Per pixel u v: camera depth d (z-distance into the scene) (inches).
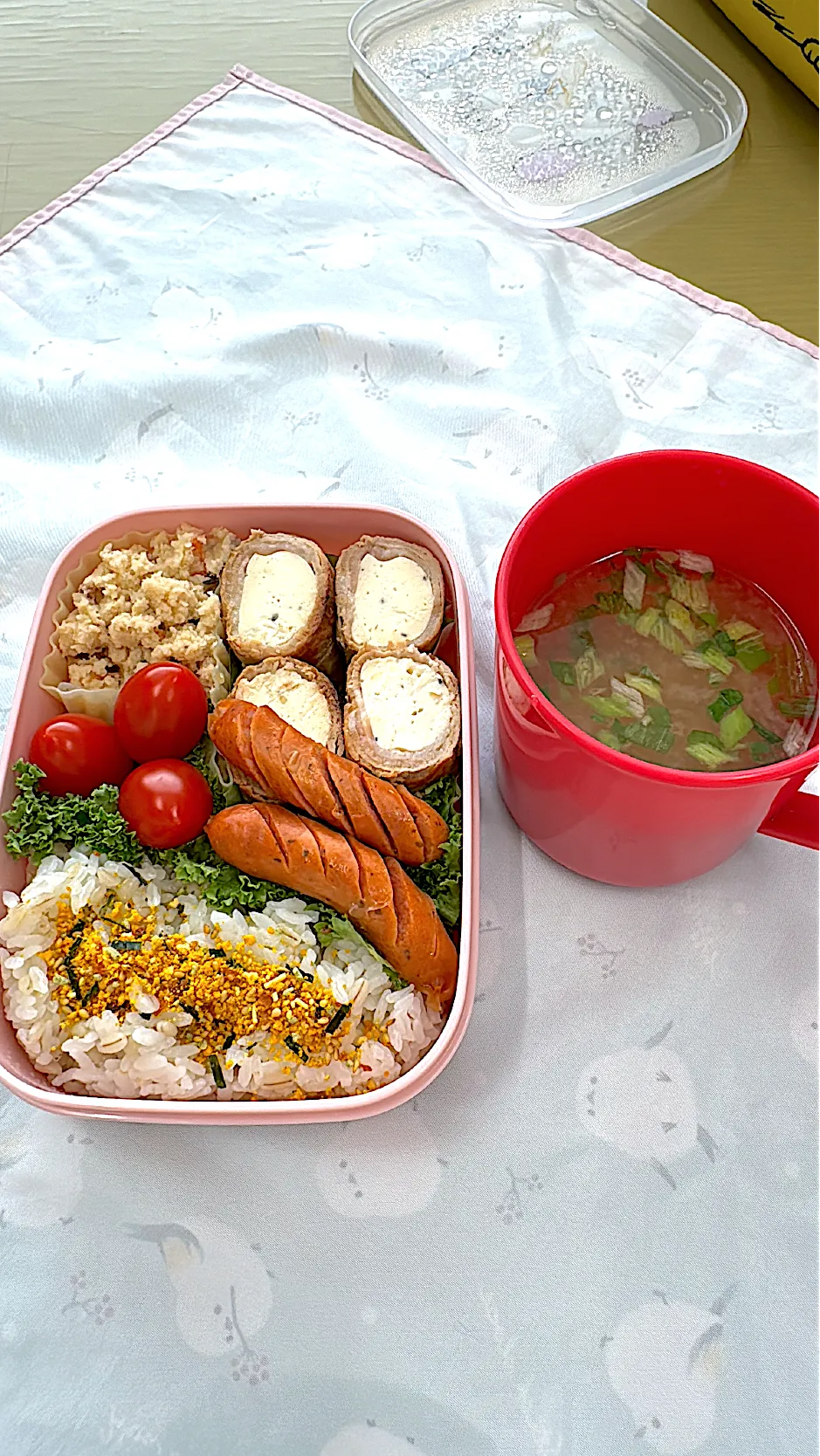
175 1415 10.6
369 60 19.5
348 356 16.7
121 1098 11.2
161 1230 11.4
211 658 13.1
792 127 18.7
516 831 13.3
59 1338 10.9
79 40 19.9
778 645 12.2
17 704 12.5
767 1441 10.5
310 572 13.5
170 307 17.2
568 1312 11.0
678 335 16.7
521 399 16.2
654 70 19.3
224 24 20.1
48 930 11.7
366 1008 11.5
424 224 17.8
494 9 20.1
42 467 15.9
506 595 10.6
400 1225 11.4
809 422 15.9
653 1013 12.4
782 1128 11.9
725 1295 11.1
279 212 18.0
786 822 11.5
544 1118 11.9
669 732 11.7
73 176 18.4
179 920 12.0
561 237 17.6
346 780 11.4
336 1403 10.7
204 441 16.1
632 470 11.4
